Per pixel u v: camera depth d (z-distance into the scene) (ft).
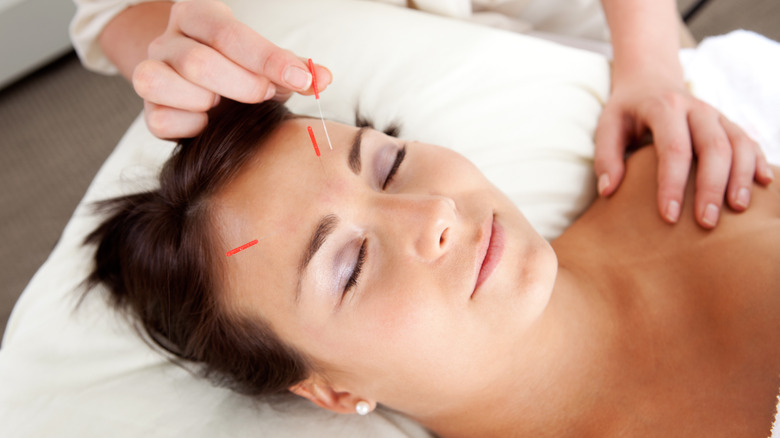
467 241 2.88
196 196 3.10
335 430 3.52
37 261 6.70
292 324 3.02
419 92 4.36
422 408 3.35
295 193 2.94
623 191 3.98
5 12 7.04
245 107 3.22
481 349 2.96
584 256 3.82
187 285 3.25
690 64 4.53
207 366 3.58
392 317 2.80
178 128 3.05
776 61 4.30
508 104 4.36
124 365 3.74
